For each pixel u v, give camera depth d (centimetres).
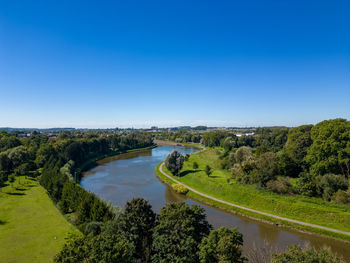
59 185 5588
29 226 4000
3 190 6169
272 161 6041
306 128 10012
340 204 4484
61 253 1977
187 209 2719
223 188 6356
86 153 13800
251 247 3619
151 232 2909
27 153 9675
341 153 5303
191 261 2266
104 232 2878
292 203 4909
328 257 1825
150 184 7775
